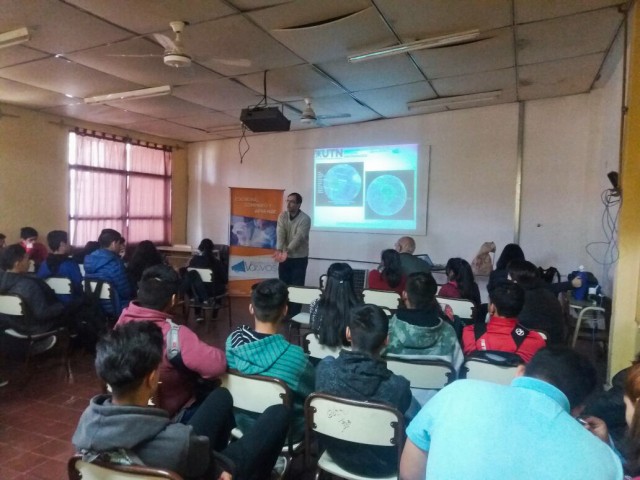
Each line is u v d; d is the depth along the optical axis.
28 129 5.91
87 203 6.69
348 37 3.59
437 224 6.28
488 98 5.43
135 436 1.13
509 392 0.99
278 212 7.01
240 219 6.88
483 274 5.53
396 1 3.02
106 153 6.96
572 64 4.29
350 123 6.84
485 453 0.89
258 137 7.76
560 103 5.45
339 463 1.73
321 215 7.17
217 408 1.66
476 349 2.29
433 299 2.31
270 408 1.70
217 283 5.12
